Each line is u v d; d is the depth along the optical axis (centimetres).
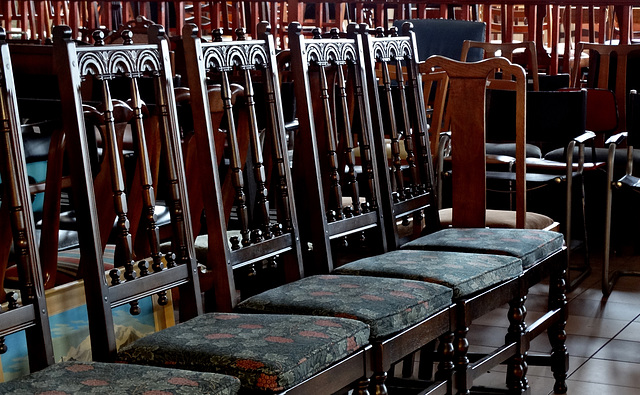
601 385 310
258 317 219
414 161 328
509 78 571
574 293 422
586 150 494
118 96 360
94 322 205
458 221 339
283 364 186
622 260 481
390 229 307
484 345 350
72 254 272
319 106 295
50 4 878
